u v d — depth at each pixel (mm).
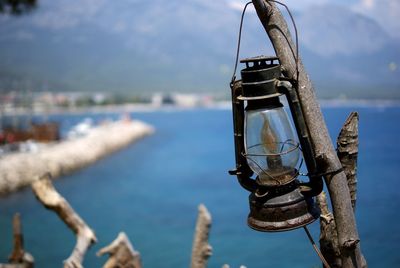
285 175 2107
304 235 15820
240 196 25297
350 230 2180
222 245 15742
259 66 2064
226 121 118938
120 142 55250
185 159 44375
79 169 37625
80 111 193500
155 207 23516
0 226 19266
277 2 2166
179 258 15055
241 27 2143
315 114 2117
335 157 2148
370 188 25453
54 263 14648
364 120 99312
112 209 23469
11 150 34312
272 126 2072
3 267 4004
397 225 17016
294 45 2195
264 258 13930
